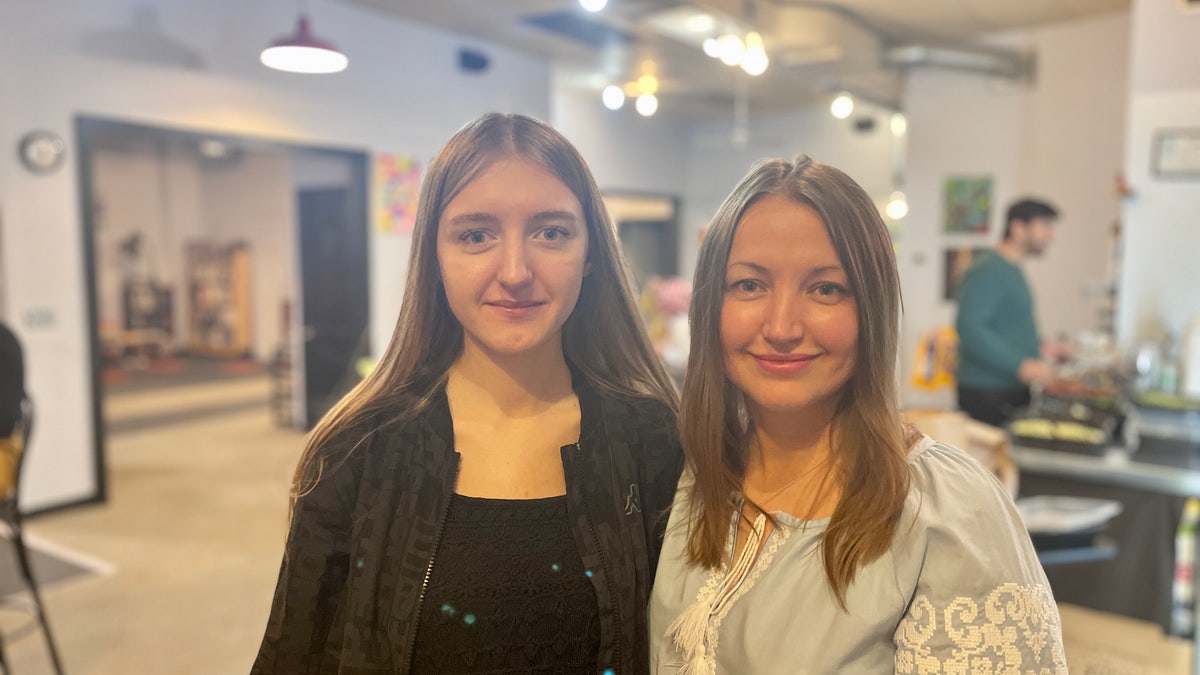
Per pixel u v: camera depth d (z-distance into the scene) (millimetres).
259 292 11625
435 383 1010
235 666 2770
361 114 5578
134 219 11656
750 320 849
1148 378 3260
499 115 955
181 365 10969
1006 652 774
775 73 5879
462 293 916
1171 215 3914
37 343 4305
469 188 899
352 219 5828
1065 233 5824
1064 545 2129
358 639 909
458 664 916
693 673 902
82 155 4387
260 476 5258
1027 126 5961
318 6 5242
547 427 1000
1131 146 3980
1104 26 5543
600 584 942
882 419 844
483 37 6043
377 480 949
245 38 4961
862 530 827
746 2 4238
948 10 5395
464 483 962
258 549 3908
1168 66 3881
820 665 823
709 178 8836
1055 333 5898
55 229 4336
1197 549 2449
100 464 4602
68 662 2791
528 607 929
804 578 862
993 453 1898
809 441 920
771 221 836
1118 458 2572
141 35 4516
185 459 5750
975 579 787
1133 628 2467
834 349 833
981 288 3426
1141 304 3988
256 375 10156
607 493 981
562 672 942
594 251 1023
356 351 5895
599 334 1078
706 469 946
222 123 4879
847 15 5438
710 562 931
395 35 5703
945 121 6324
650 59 5797
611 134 8141
